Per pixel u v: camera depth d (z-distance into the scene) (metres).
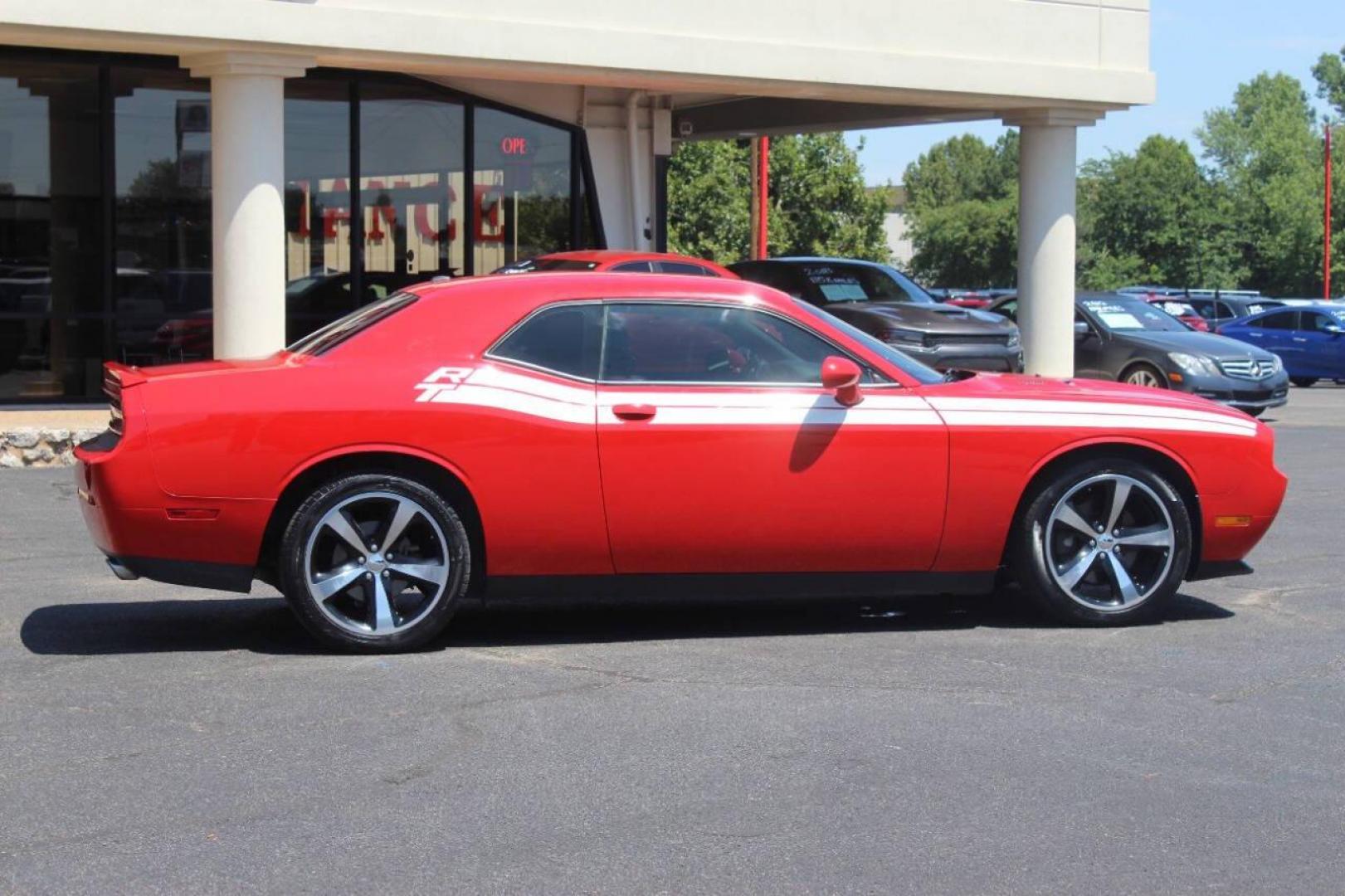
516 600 7.43
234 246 13.40
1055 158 17.48
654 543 6.61
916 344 14.86
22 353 15.67
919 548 6.83
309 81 16.67
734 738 5.39
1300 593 7.98
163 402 6.32
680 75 14.96
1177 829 4.55
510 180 18.33
